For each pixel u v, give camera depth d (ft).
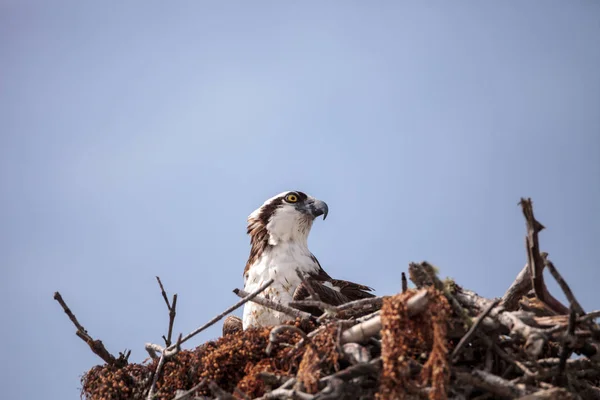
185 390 43.06
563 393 33.14
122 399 44.83
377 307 43.80
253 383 39.86
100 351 46.14
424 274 37.24
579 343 36.22
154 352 47.70
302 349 39.81
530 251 38.99
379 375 35.94
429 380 35.50
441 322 35.22
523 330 35.53
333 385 36.09
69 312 46.34
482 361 37.45
